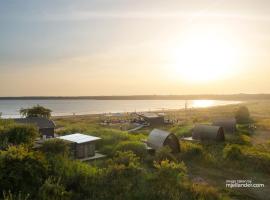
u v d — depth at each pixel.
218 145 37.28
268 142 42.44
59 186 17.81
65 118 108.19
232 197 21.16
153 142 35.88
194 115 102.38
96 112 195.62
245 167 28.53
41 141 30.75
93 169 22.28
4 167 17.92
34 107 62.72
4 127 31.25
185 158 32.75
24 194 16.88
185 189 20.09
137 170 21.88
